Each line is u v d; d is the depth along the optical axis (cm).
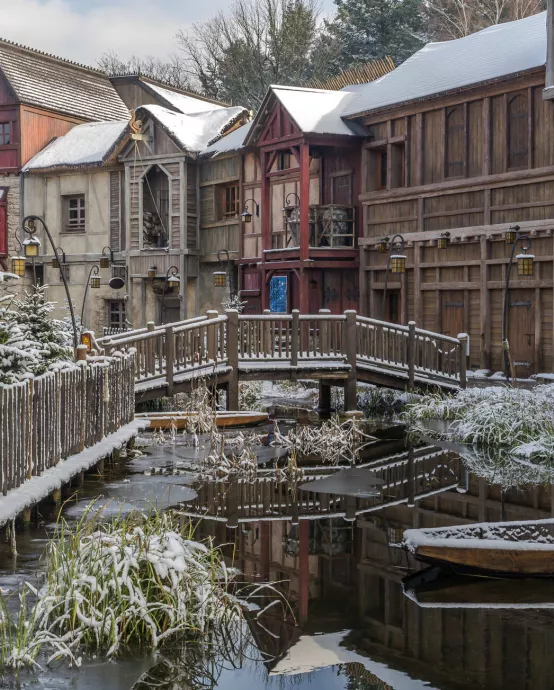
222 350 1733
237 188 3186
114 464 1259
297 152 2745
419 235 2517
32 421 928
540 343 2205
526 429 1480
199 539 887
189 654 586
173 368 1644
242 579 763
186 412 1655
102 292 3516
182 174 3225
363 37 4922
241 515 991
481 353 2350
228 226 3194
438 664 584
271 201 3009
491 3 4619
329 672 570
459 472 1252
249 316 1744
